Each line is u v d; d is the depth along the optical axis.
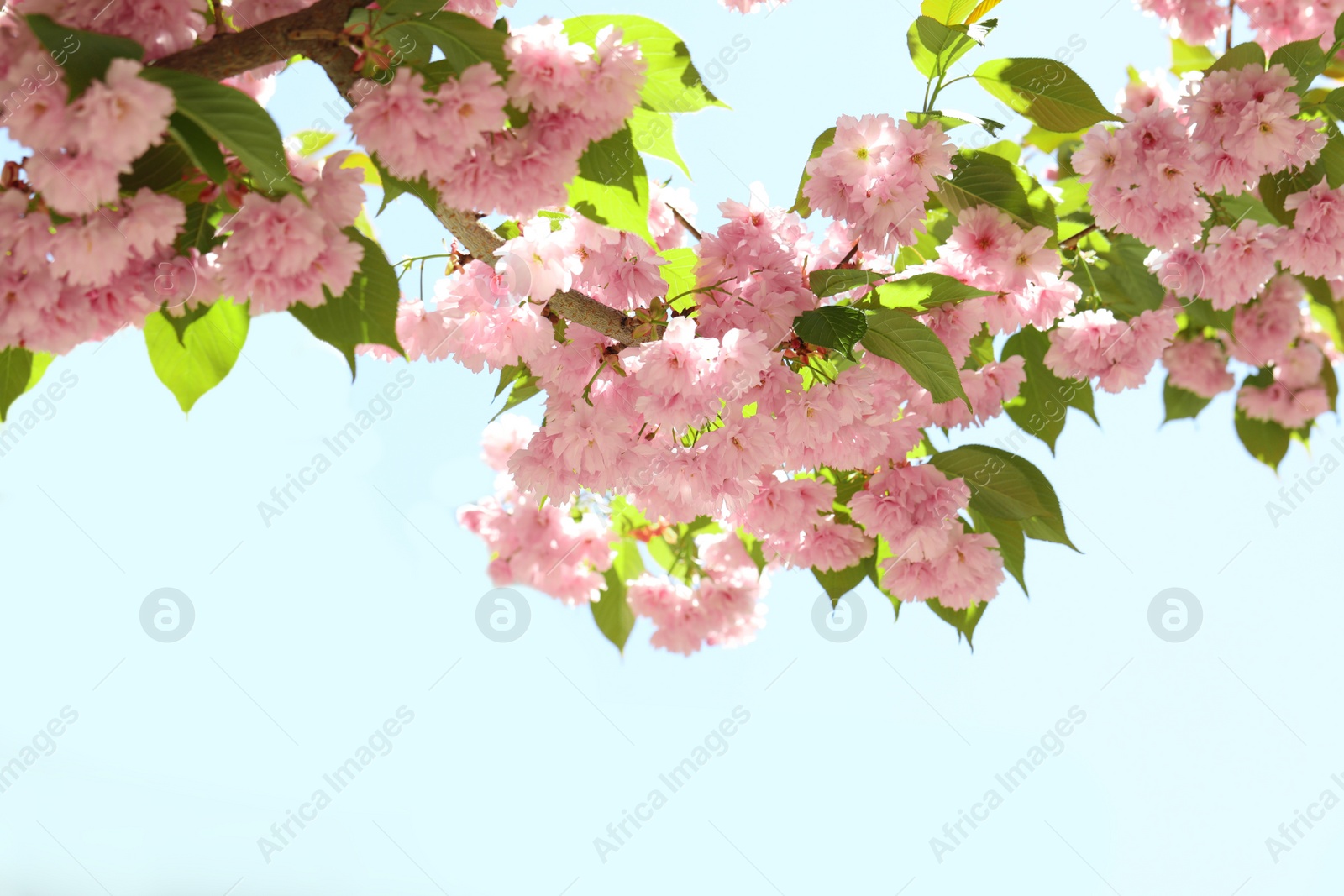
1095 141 2.05
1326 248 2.11
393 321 1.93
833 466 2.04
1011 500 2.11
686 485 2.00
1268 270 2.14
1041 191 2.06
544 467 2.02
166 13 1.88
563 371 2.03
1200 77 2.09
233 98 1.85
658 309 2.03
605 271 2.02
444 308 2.02
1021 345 2.22
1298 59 2.08
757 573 2.32
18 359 1.96
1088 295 2.22
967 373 2.11
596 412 2.00
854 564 2.13
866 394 2.00
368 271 1.93
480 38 1.91
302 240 1.89
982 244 2.06
